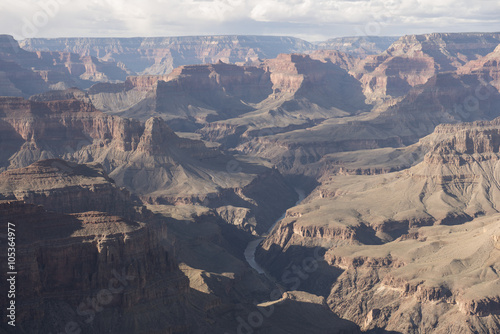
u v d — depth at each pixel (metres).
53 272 193.88
